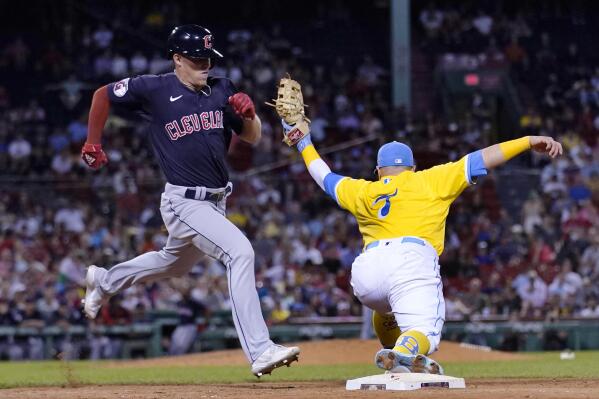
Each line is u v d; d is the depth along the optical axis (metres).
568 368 38.69
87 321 64.88
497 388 23.09
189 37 24.81
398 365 22.48
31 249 75.44
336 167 85.50
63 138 93.38
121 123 93.69
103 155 25.92
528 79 107.69
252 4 118.19
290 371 39.28
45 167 91.81
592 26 115.25
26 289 66.75
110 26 114.25
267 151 91.12
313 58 113.06
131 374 39.12
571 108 103.50
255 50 109.69
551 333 65.56
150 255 27.33
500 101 104.75
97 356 64.62
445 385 22.22
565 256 74.94
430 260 23.69
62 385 29.80
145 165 86.94
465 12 114.94
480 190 83.62
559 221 79.75
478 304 67.25
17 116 100.19
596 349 65.75
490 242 77.56
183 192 25.08
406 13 96.94
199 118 25.06
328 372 38.34
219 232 24.70
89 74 106.94
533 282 69.38
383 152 24.80
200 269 69.88
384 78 107.19
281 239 77.50
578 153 91.19
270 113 97.81
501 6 116.38
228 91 25.58
